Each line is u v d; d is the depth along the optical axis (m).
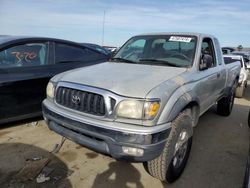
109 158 3.57
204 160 3.73
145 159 2.51
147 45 4.14
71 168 3.29
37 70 4.32
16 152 3.61
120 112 2.56
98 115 2.67
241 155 3.94
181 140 3.07
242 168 3.54
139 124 2.52
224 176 3.32
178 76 3.15
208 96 4.09
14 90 4.04
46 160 3.43
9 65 4.05
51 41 4.65
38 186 2.88
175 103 2.75
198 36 3.96
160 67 3.51
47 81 4.41
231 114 6.30
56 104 3.07
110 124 2.56
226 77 5.02
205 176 3.30
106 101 2.60
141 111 2.52
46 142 3.95
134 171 3.29
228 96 5.67
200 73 3.62
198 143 4.34
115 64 3.80
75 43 5.05
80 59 4.99
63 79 3.11
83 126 2.70
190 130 3.20
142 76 3.00
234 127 5.28
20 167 3.23
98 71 3.29
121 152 2.55
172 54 3.82
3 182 2.92
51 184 2.93
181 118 2.94
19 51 4.21
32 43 4.40
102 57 5.38
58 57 4.68
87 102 2.74
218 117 5.97
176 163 3.09
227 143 4.40
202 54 3.89
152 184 3.05
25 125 4.54
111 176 3.16
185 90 3.03
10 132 4.24
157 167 2.85
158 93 2.62
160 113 2.59
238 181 3.21
